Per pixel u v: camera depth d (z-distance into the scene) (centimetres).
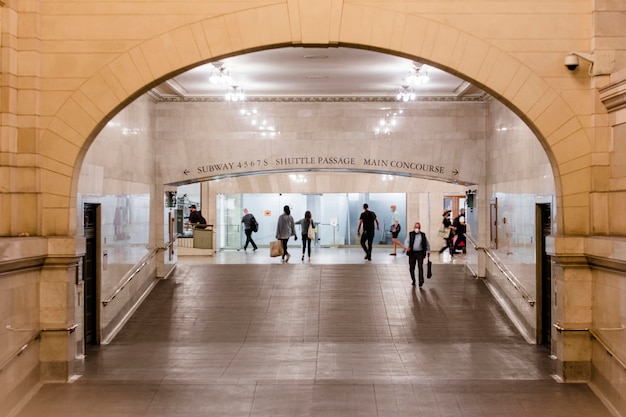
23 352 961
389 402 945
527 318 1420
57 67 1034
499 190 1688
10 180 1013
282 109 1850
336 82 1706
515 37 1038
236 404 938
